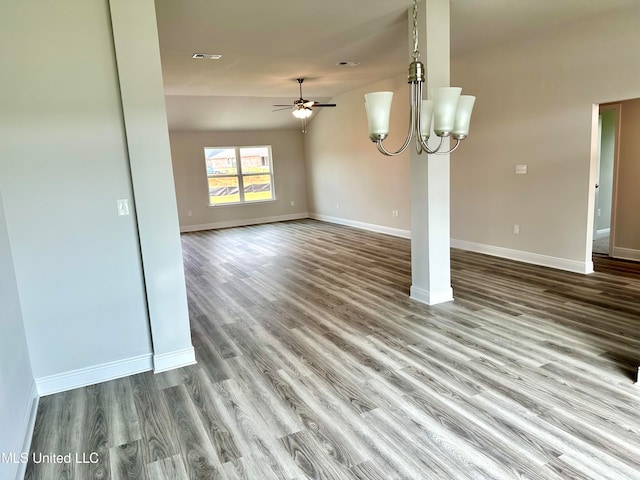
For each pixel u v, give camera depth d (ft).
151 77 8.64
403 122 22.67
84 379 9.11
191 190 31.58
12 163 8.07
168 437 7.17
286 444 6.84
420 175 12.49
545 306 12.26
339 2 11.25
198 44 14.53
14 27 7.82
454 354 9.63
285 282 16.34
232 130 32.14
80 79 8.34
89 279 8.93
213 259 21.25
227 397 8.32
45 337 8.68
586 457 6.21
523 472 5.98
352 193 28.78
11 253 8.13
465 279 15.31
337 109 28.91
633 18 12.72
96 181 8.72
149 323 9.55
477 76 18.10
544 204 16.25
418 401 7.86
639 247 16.88
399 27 13.48
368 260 19.29
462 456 6.37
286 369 9.36
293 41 14.73
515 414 7.31
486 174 18.43
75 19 8.18
